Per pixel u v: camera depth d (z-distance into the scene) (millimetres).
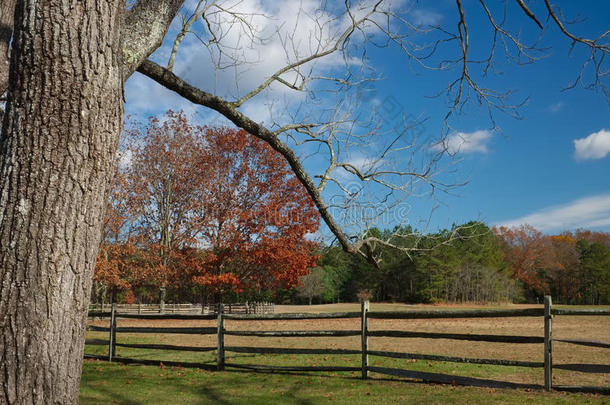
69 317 2512
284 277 26391
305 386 7430
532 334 17141
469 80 5387
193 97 4098
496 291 65375
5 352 2381
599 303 77500
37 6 2543
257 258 26234
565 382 7977
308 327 21516
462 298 65438
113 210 28125
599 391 6570
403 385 7406
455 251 61375
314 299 72438
